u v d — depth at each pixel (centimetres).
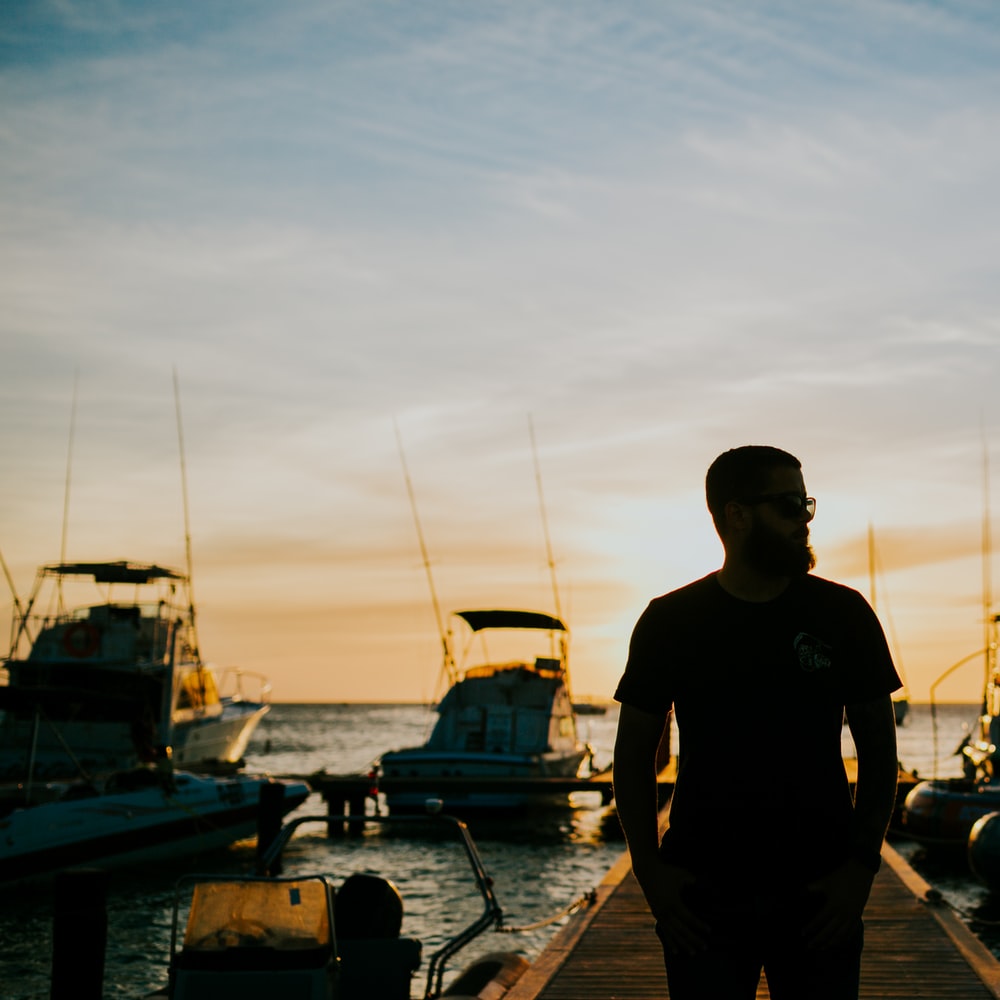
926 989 851
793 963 300
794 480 315
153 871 2120
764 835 301
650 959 961
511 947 1456
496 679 3278
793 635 307
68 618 3156
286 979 646
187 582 3284
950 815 2205
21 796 2077
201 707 3447
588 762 3634
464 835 1035
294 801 2444
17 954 1491
